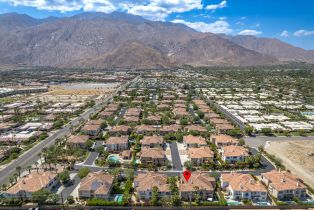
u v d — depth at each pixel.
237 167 135.88
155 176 117.62
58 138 181.62
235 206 103.88
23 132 195.62
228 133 187.88
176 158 147.88
